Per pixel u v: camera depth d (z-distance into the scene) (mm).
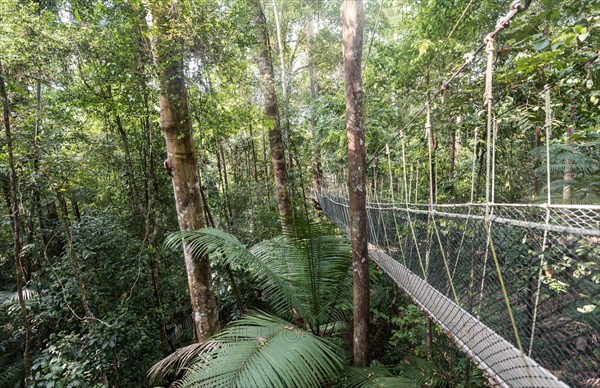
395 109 4586
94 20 2922
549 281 1164
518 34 1911
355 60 2146
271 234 6035
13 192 3307
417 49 3750
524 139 2902
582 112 2072
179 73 3137
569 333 1076
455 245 1871
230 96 3650
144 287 4758
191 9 2762
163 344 4570
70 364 3172
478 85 2584
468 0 2906
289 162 8070
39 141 3773
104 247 4500
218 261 3611
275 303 3160
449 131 3434
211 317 3352
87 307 3676
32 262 4734
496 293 1460
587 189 1971
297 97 9164
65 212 3809
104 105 3557
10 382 4117
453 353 2920
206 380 1730
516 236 1343
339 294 3031
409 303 3730
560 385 1053
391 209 2883
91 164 4602
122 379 3857
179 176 3277
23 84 3504
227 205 7520
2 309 4512
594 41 1729
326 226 3197
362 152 2289
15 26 2812
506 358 1323
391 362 3664
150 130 4703
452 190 3928
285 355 1798
